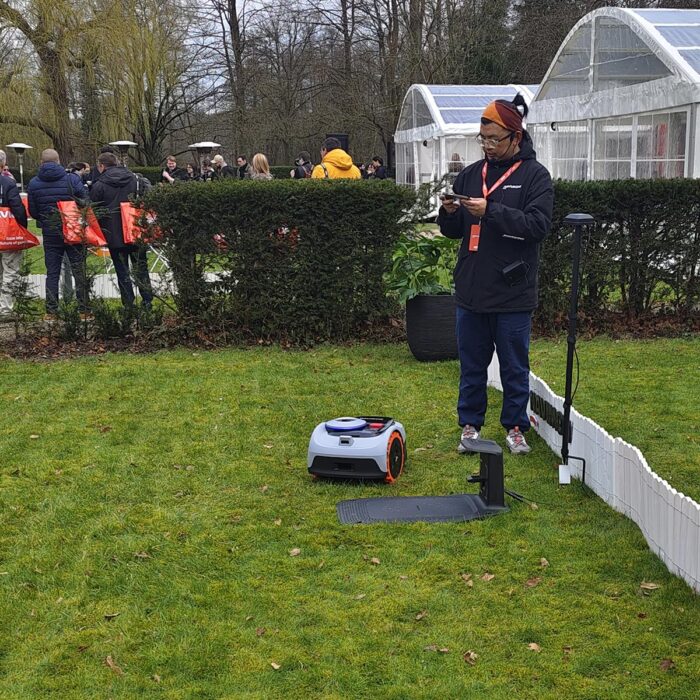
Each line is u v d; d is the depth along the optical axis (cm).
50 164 995
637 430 563
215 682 299
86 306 888
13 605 352
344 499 459
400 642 320
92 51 2592
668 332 871
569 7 3478
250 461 522
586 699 285
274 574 375
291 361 785
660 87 1398
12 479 498
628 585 358
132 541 409
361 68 3647
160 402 655
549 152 1939
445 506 441
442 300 762
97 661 313
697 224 862
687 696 284
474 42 3394
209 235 841
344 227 830
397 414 614
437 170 2495
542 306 873
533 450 527
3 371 768
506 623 332
